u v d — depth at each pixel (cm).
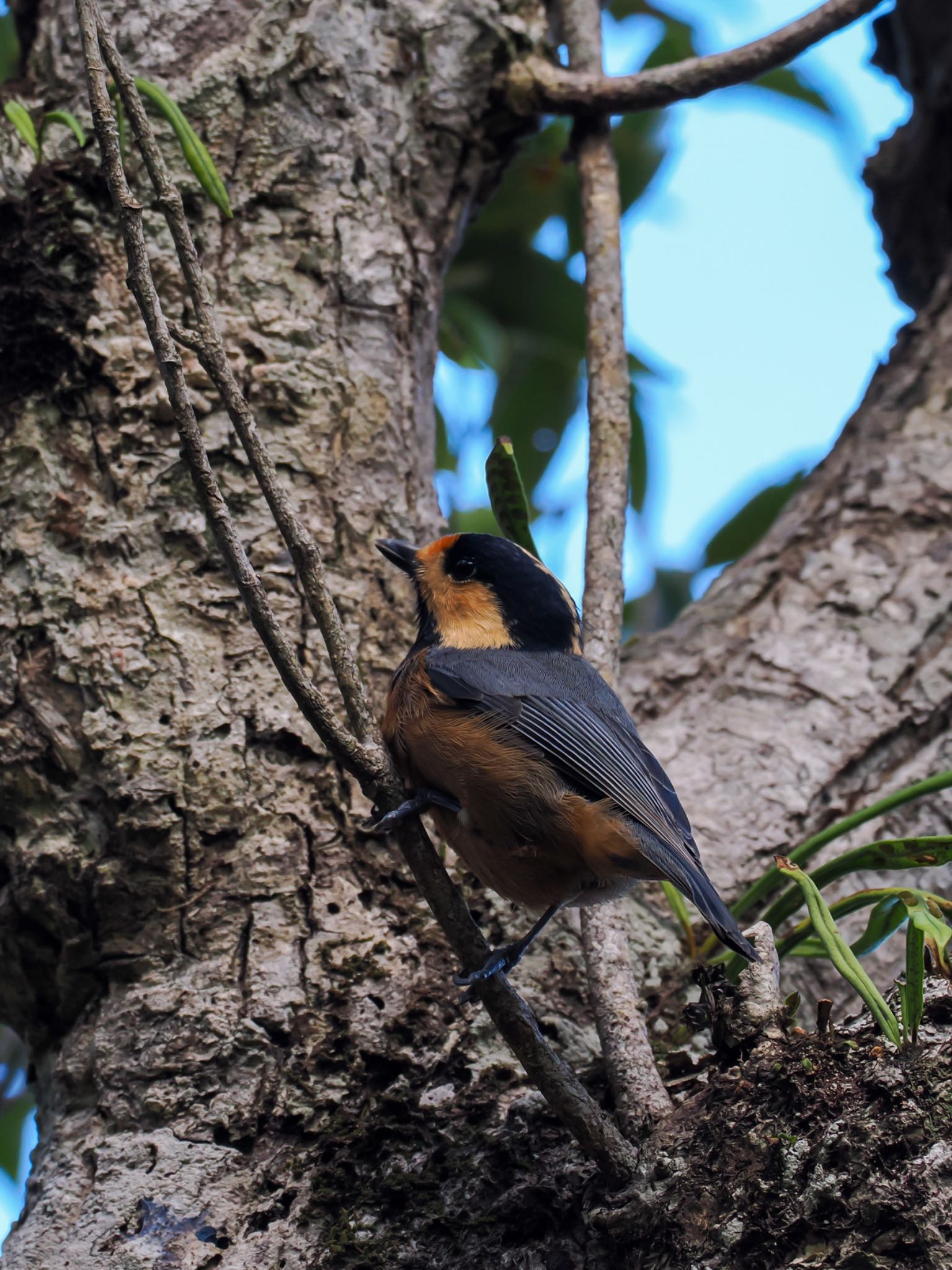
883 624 964
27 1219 651
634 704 935
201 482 570
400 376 890
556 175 1270
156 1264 607
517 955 702
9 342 816
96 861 725
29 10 941
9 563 782
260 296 855
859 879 834
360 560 832
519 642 807
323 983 702
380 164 916
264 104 887
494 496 804
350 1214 622
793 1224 541
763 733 903
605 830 713
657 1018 733
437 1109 658
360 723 600
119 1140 659
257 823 735
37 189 830
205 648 768
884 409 1120
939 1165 535
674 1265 553
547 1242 597
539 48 980
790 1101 574
